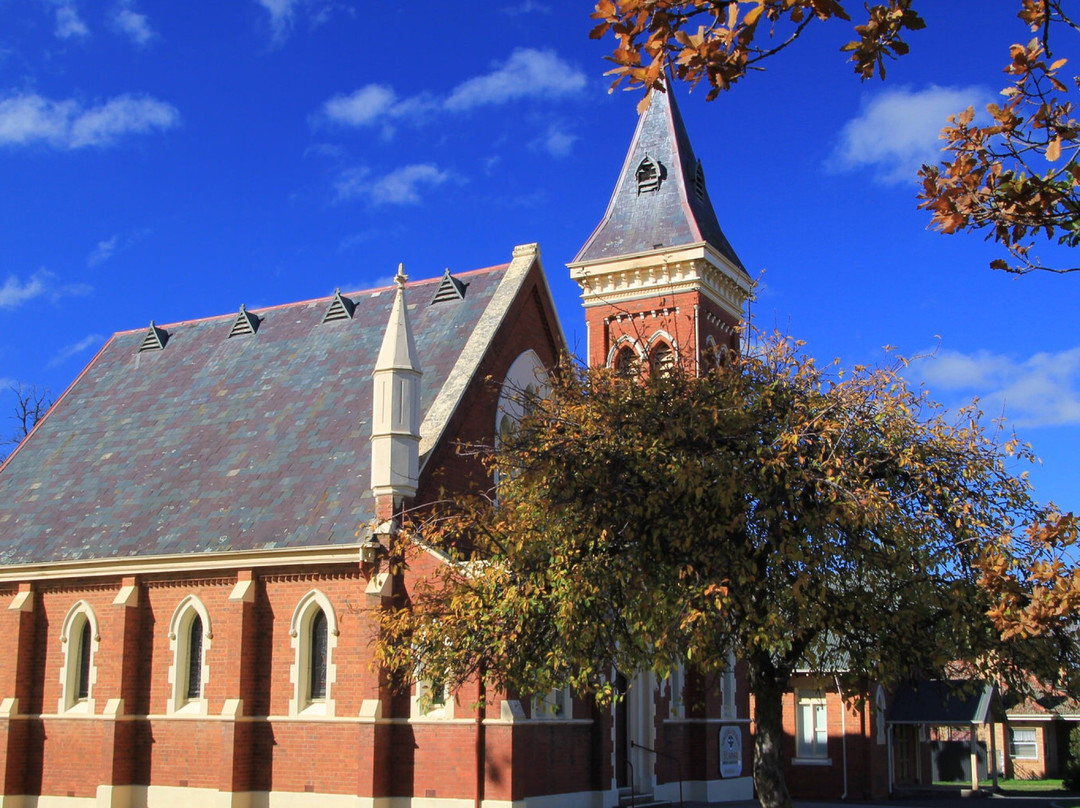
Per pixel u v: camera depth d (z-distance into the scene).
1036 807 44.62
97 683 36.91
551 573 22.94
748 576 21.86
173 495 39.19
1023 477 23.30
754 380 24.42
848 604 22.06
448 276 42.09
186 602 36.06
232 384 43.81
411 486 33.53
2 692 38.12
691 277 49.12
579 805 33.62
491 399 38.12
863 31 10.10
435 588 31.28
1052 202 11.03
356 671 32.81
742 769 44.66
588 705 34.62
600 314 50.94
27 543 39.91
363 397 39.66
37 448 45.44
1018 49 10.64
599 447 23.28
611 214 52.69
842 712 48.81
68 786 36.59
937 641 22.16
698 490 21.38
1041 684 23.39
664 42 10.27
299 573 34.31
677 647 22.88
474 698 31.28
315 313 45.50
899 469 22.89
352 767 32.16
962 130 11.23
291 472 37.69
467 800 30.86
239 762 33.50
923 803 46.50
